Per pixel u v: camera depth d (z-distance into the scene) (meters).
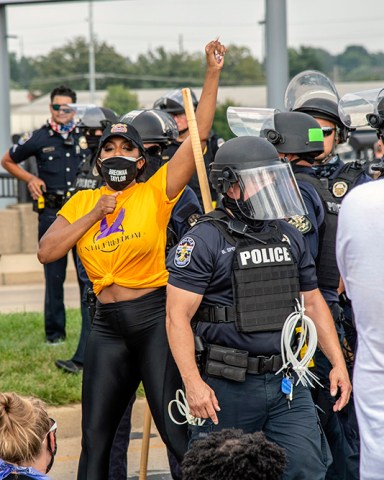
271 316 3.98
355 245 2.93
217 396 4.00
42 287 13.05
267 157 4.06
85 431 4.57
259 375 3.98
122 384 4.61
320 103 5.14
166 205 4.57
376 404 2.92
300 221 4.57
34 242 14.34
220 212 4.10
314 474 3.95
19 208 14.32
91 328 4.69
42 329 8.99
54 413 6.50
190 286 3.99
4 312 10.59
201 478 3.04
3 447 3.43
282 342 3.96
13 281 13.41
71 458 6.18
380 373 2.92
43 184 8.27
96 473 4.51
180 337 3.97
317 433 4.02
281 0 13.05
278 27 13.07
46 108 64.25
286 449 3.96
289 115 4.78
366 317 2.93
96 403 4.56
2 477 3.41
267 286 4.00
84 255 4.61
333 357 4.18
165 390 4.47
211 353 4.00
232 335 3.98
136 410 6.73
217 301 4.02
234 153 4.04
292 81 5.33
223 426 4.01
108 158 4.52
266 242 4.05
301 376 3.98
